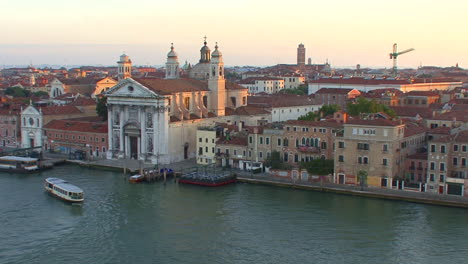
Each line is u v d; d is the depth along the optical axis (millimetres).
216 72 159625
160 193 115250
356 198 108562
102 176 132750
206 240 87188
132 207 105000
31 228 93625
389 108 166125
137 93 144500
